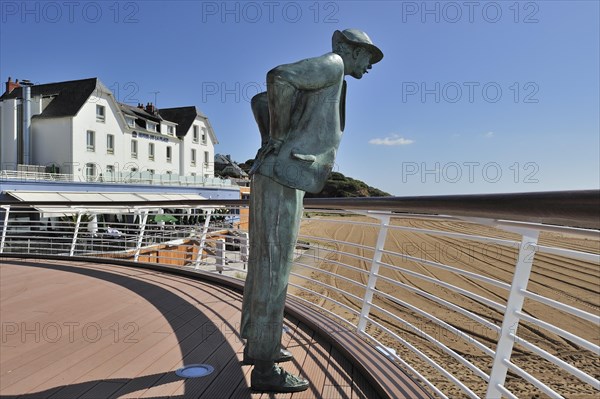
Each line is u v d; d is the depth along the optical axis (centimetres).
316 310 377
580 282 1214
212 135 4703
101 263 686
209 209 722
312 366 261
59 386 237
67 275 575
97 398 222
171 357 280
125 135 3516
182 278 562
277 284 216
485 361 623
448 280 1282
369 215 329
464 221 204
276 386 224
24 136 3123
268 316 219
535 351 162
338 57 204
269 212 210
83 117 3141
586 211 107
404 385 219
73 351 292
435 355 648
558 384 558
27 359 277
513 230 172
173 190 3144
